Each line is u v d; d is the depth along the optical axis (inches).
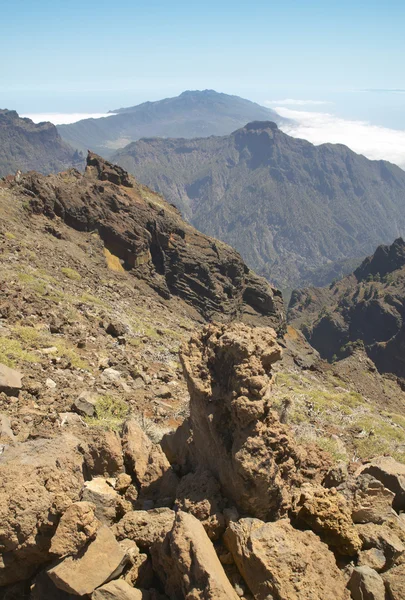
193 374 335.6
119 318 1200.2
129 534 300.0
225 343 325.7
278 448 304.3
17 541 270.7
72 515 270.5
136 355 900.0
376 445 757.3
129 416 571.5
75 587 258.7
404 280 6717.5
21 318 851.4
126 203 2158.0
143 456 368.2
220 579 252.2
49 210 1910.7
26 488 282.8
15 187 1925.4
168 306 1989.4
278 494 298.5
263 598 260.4
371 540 310.7
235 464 295.6
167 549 275.1
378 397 1681.8
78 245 1861.5
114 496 320.8
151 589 279.6
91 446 356.2
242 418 301.3
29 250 1494.8
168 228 2260.1
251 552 267.1
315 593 261.6
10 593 278.5
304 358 2214.6
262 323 2400.3
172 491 341.7
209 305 2190.0
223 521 295.7
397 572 292.8
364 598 275.4
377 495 344.5
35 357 687.7
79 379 671.1
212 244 2370.8
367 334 6146.7
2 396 533.6
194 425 346.0
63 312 982.4
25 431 471.8
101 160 2439.7
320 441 660.7
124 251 2001.7
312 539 286.8
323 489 326.6
